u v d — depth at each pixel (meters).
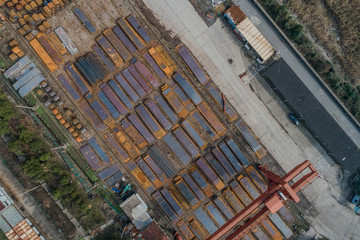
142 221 51.28
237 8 53.78
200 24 54.91
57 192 49.38
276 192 42.97
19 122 50.41
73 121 51.72
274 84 54.19
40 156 49.22
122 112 52.97
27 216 50.41
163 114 53.69
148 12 53.81
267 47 53.94
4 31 50.97
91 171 52.31
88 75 52.00
